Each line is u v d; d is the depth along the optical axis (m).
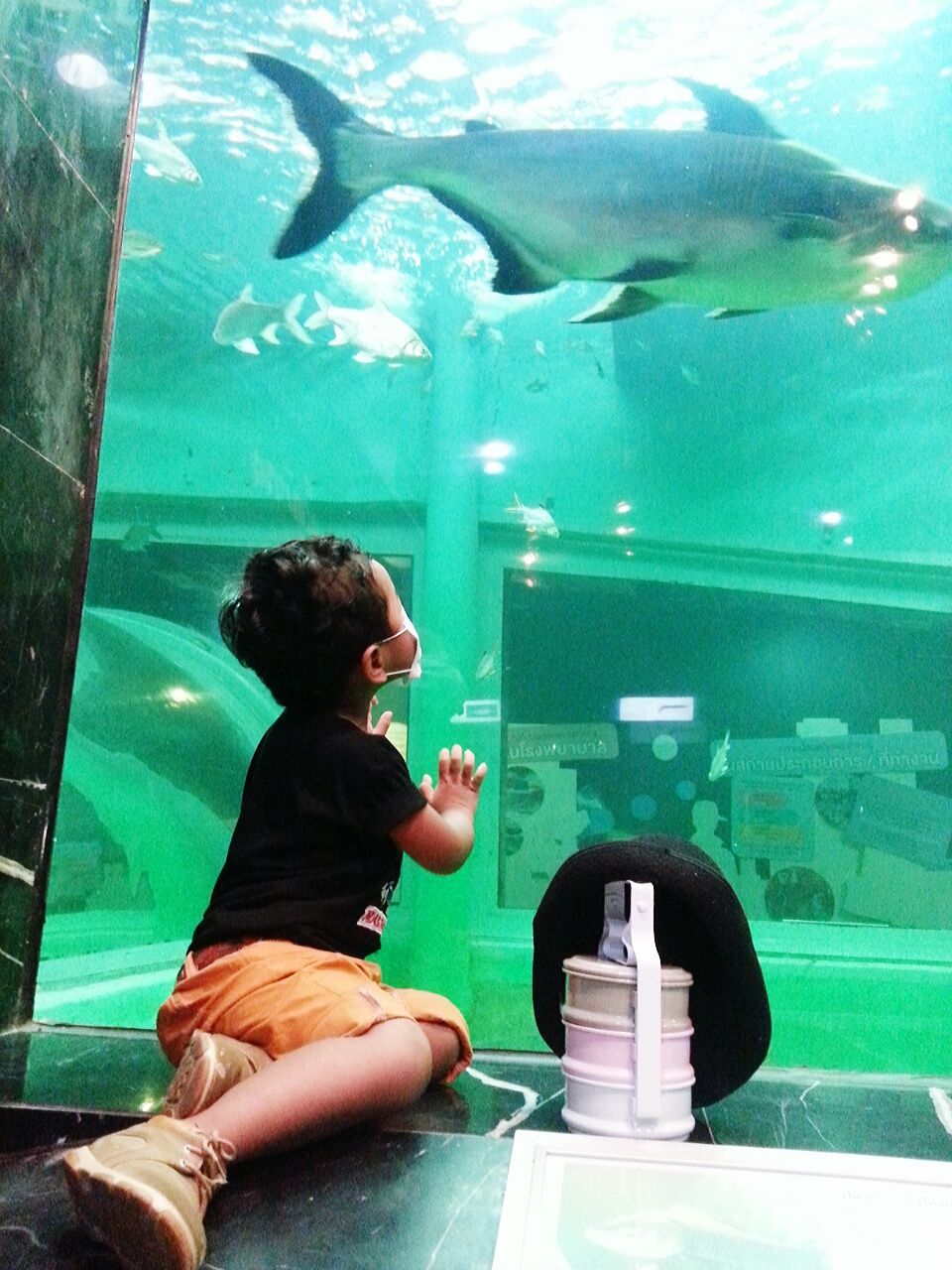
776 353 5.15
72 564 2.52
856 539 5.02
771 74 5.09
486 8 4.95
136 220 4.42
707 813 4.66
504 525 4.94
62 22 2.48
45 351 2.38
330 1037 1.40
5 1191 1.32
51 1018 2.56
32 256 2.32
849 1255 1.10
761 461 5.11
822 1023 3.01
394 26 4.93
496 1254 1.08
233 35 4.79
